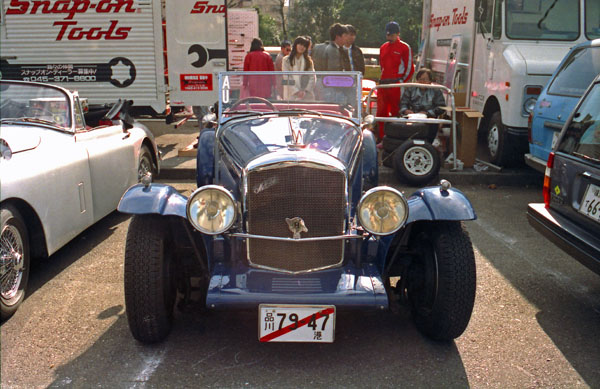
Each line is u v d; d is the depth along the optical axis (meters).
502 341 3.85
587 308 4.38
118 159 5.97
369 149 4.90
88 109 6.66
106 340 3.76
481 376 3.42
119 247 5.55
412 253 3.91
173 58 9.81
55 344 3.70
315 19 53.97
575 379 3.41
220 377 3.36
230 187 3.75
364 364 3.53
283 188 3.47
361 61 11.05
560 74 7.04
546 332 3.99
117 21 9.68
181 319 4.09
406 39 51.97
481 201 7.43
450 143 8.78
